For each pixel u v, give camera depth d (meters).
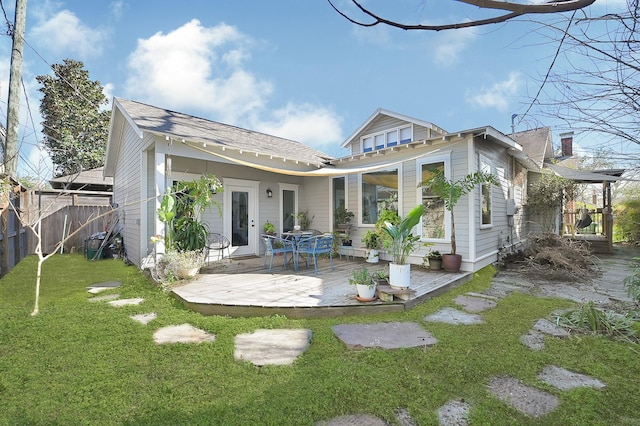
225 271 7.34
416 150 8.14
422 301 5.18
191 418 2.24
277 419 2.22
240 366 3.00
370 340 3.60
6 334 3.78
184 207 7.32
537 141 14.55
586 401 2.44
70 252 12.08
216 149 7.52
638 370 2.95
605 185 11.90
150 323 4.20
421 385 2.65
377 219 9.01
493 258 8.51
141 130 6.37
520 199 11.47
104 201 15.54
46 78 19.31
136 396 2.53
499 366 2.99
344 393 2.54
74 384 2.70
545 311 4.71
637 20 1.73
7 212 7.80
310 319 4.38
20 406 2.39
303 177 11.44
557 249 7.98
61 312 4.63
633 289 4.41
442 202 7.66
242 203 9.88
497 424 2.18
